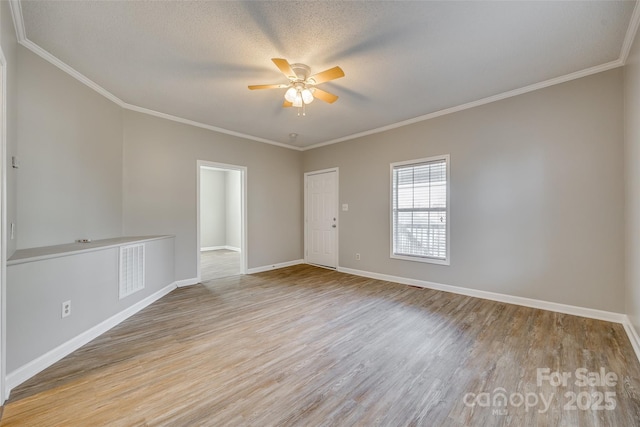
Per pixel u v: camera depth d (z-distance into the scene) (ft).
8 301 5.87
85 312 7.94
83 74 9.52
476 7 6.42
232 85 10.35
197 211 14.58
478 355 7.22
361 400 5.53
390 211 14.97
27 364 6.22
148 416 5.08
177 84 10.26
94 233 10.42
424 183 13.76
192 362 6.94
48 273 6.79
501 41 7.72
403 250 14.64
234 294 12.67
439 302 11.41
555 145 10.08
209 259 22.33
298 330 8.82
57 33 7.33
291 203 19.44
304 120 14.16
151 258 11.43
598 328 8.68
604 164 9.23
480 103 11.71
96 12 6.55
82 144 9.79
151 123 12.92
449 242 12.76
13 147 6.95
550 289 10.28
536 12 6.59
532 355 7.18
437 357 7.14
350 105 12.20
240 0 6.20
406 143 14.32
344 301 11.64
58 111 8.81
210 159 15.12
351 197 16.93
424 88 10.60
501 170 11.27
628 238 8.53
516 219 10.95
